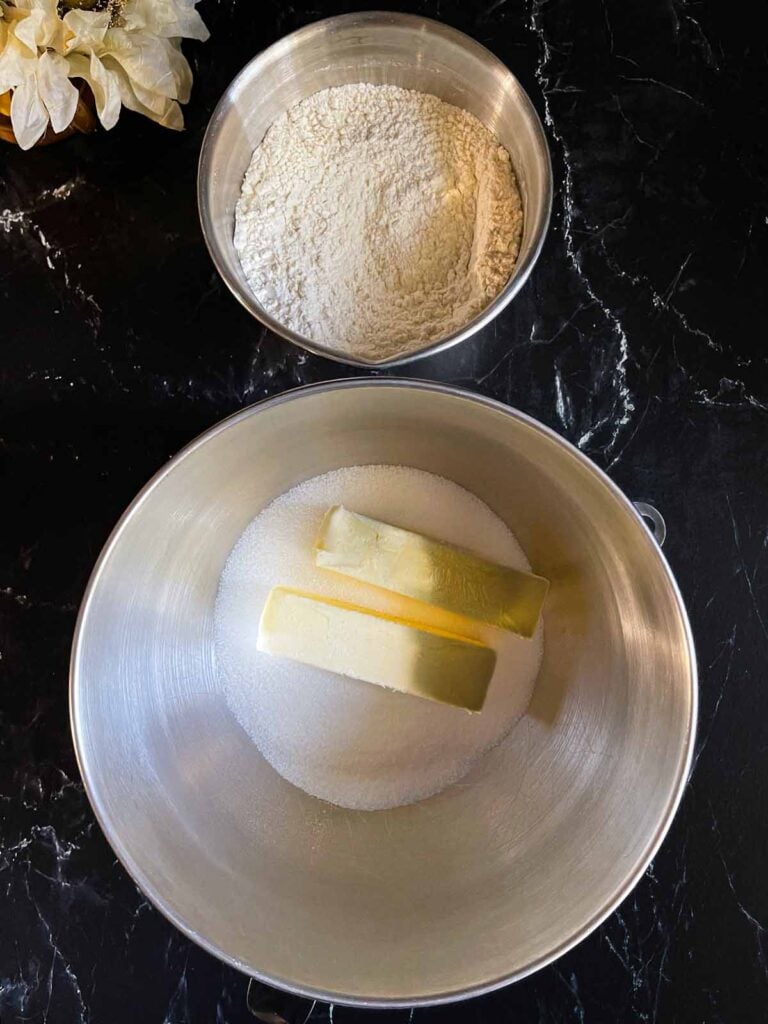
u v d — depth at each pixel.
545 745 0.43
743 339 0.43
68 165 0.44
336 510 0.42
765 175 0.44
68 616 0.43
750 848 0.43
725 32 0.44
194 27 0.40
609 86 0.44
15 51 0.37
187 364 0.43
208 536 0.43
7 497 0.43
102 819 0.36
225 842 0.41
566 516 0.41
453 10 0.44
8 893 0.43
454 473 0.44
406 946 0.40
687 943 0.43
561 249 0.44
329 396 0.38
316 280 0.42
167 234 0.44
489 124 0.43
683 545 0.43
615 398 0.43
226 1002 0.43
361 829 0.44
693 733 0.36
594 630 0.42
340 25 0.40
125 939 0.43
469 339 0.43
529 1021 0.42
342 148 0.43
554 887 0.40
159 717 0.41
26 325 0.44
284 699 0.44
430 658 0.43
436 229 0.43
